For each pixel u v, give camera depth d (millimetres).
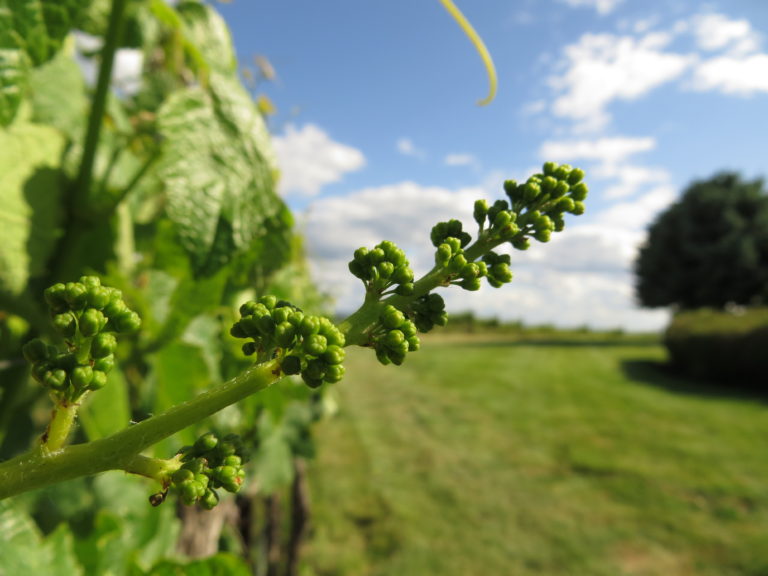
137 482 2586
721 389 23797
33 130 2018
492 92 1855
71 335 723
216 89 1907
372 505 10898
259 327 775
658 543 9930
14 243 1867
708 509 11227
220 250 1761
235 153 1870
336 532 9805
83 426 2270
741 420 17938
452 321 61156
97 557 1956
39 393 2223
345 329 831
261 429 3537
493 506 11266
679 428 16922
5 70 1440
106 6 2205
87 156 2039
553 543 9875
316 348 746
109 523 2055
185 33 2289
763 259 44812
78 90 2568
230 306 2490
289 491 7699
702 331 25891
